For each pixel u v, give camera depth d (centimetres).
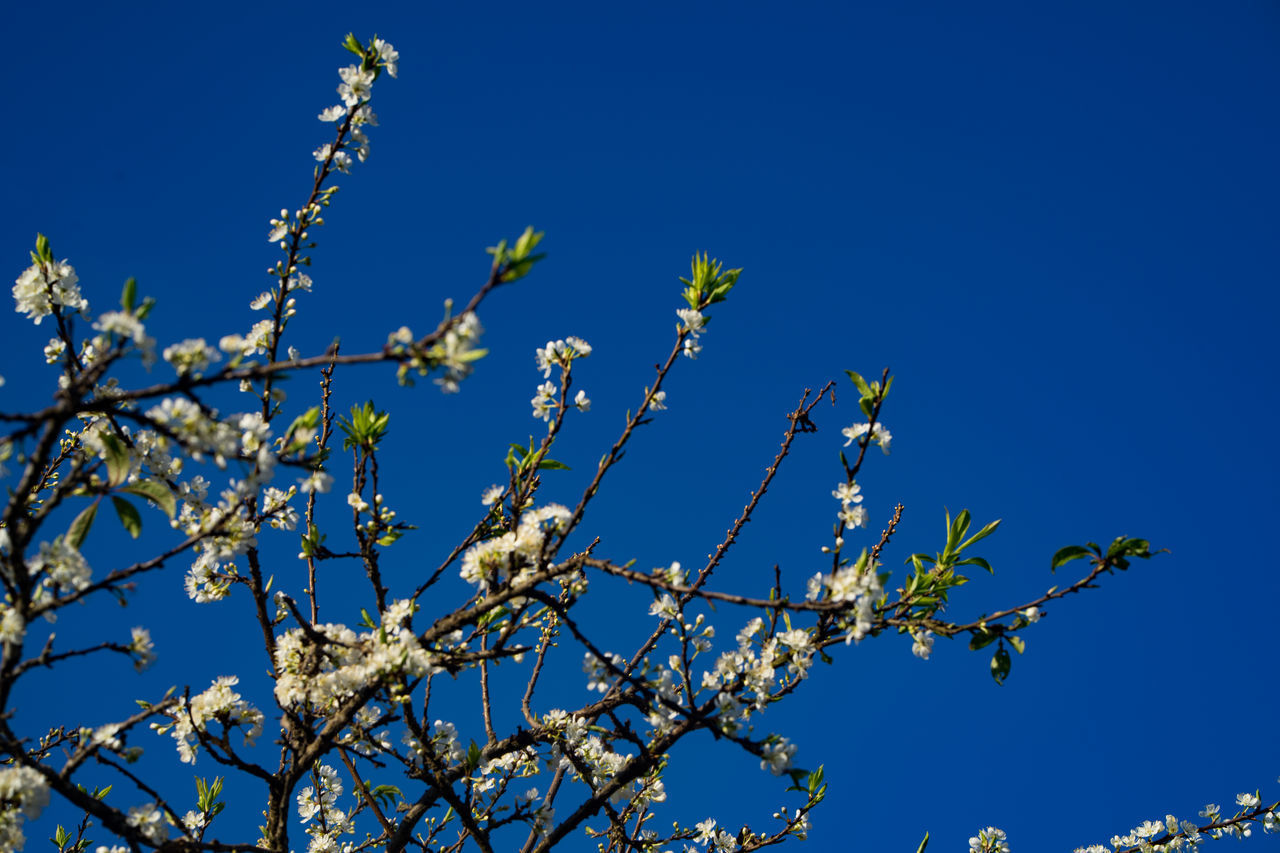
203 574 494
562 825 452
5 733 336
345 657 451
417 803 495
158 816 369
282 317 480
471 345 282
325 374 518
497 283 282
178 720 416
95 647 332
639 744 450
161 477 413
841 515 416
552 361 459
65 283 378
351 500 456
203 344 300
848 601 358
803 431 475
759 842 538
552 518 418
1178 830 664
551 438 450
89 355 402
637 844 536
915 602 412
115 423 395
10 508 303
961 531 423
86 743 364
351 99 462
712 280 454
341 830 606
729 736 386
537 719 546
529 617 482
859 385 426
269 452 330
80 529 343
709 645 407
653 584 381
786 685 423
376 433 455
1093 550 381
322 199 474
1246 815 655
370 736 459
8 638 313
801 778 378
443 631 425
